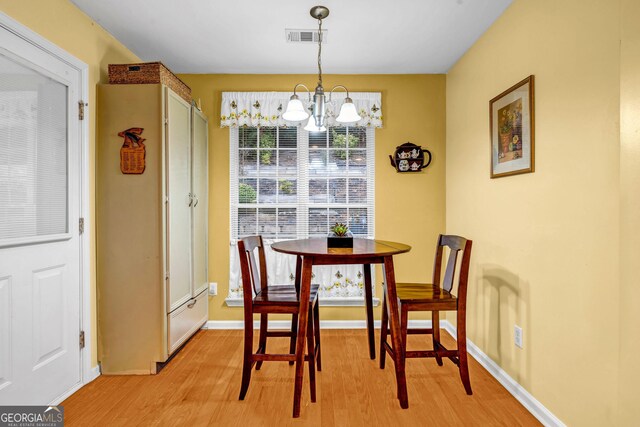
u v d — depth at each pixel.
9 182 1.76
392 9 2.33
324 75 3.40
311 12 2.36
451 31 2.61
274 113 3.35
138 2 2.22
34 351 1.90
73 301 2.19
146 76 2.44
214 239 3.38
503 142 2.31
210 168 3.38
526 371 2.05
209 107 3.39
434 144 3.42
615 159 1.44
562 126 1.75
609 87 1.46
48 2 2.00
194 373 2.46
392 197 3.41
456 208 3.16
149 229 2.41
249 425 1.86
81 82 2.27
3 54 1.72
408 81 3.41
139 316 2.41
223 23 2.50
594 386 1.54
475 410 1.99
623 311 1.33
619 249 1.39
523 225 2.09
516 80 2.18
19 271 1.81
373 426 1.85
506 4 2.26
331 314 3.39
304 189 3.43
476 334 2.72
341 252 2.00
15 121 1.79
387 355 2.75
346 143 3.43
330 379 2.35
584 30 1.60
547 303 1.87
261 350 2.41
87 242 2.30
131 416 1.94
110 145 2.40
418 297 2.19
